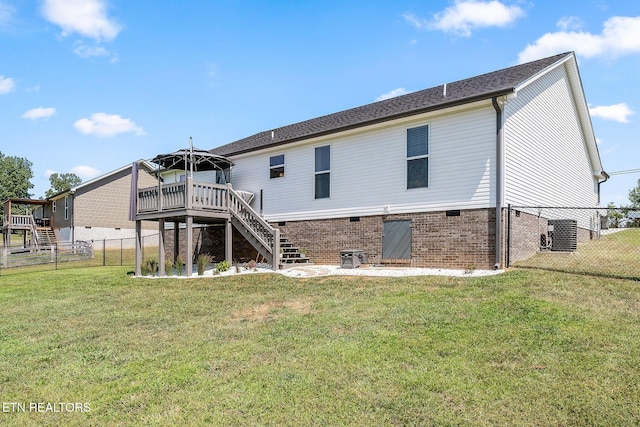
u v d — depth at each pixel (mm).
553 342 5043
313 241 13781
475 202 10305
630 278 8094
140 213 14016
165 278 12391
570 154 15500
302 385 4289
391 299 7738
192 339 6109
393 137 11992
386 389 4105
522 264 10094
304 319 6844
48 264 21578
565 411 3568
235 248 16078
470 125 10492
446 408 3705
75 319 7762
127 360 5344
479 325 5820
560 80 14281
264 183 15523
